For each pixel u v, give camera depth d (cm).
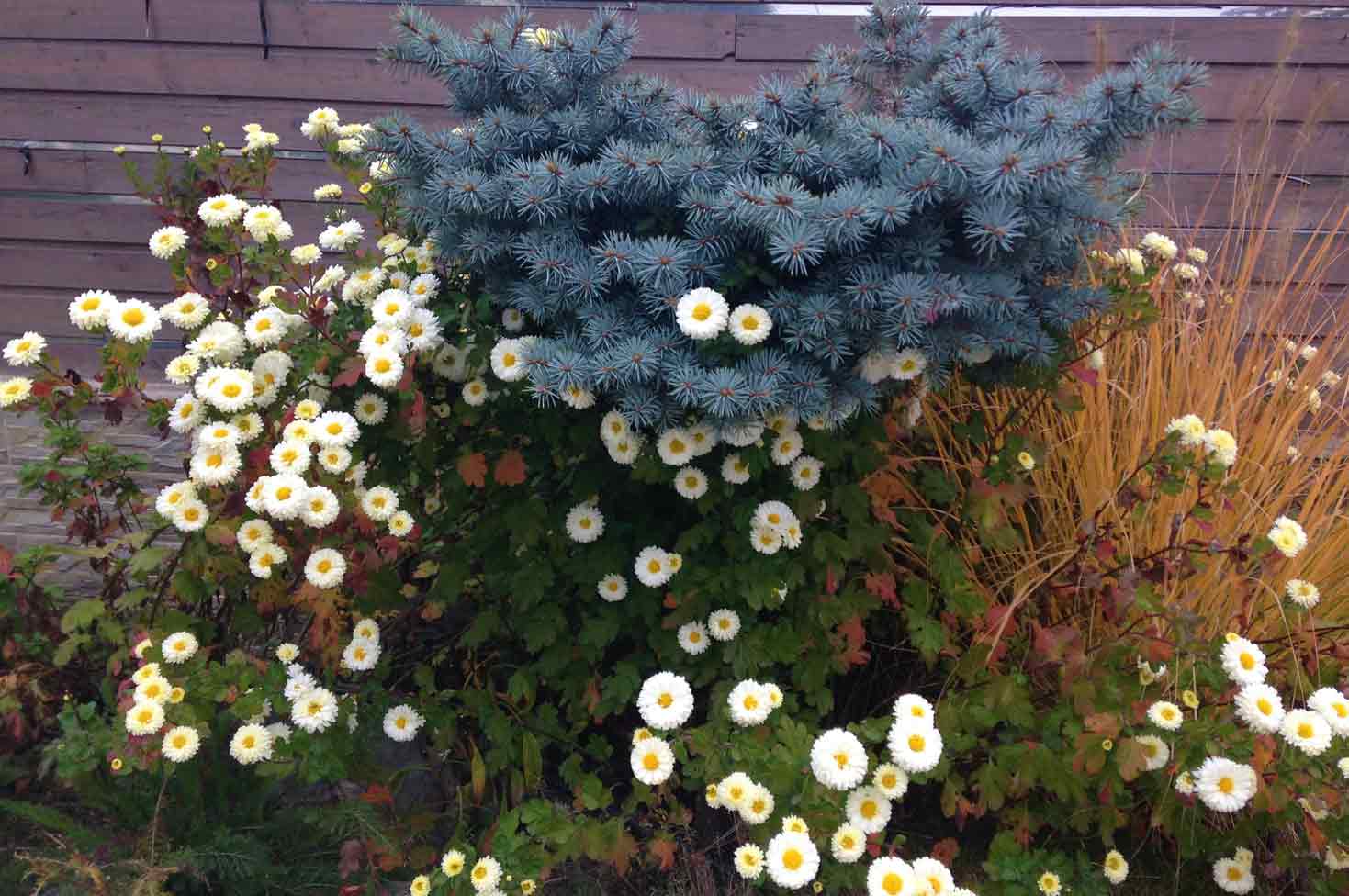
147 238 210
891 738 103
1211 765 101
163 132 204
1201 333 155
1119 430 144
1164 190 195
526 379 120
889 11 138
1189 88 114
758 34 194
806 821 103
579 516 124
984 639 123
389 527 119
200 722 107
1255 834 111
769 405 105
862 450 122
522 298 115
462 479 126
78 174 207
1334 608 136
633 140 121
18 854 107
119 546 133
